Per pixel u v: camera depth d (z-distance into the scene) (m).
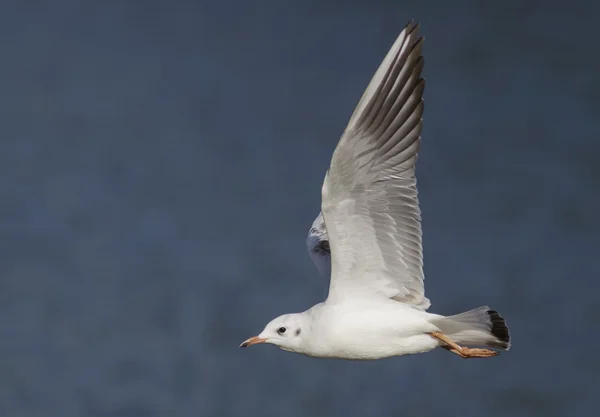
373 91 8.62
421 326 9.24
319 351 9.40
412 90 8.81
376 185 8.90
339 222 8.98
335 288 9.30
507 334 9.27
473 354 9.36
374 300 9.27
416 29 8.80
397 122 8.77
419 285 9.29
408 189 9.00
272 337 9.52
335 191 8.84
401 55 8.74
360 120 8.60
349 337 9.22
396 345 9.31
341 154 8.66
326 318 9.26
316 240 10.95
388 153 8.83
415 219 9.08
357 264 9.18
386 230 9.06
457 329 9.40
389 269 9.22
